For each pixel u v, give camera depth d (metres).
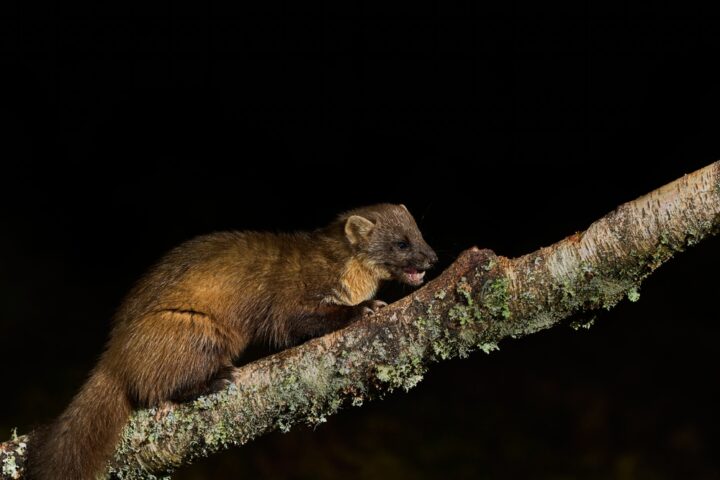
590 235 3.57
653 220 3.44
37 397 11.04
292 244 5.45
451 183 15.34
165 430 4.17
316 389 3.91
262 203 15.45
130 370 4.44
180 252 5.04
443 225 15.10
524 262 3.69
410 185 15.41
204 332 4.70
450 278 3.80
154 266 5.02
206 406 4.11
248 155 15.80
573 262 3.58
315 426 4.02
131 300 4.84
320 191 15.59
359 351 3.86
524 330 3.72
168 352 4.51
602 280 3.56
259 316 5.13
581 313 3.69
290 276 5.28
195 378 4.45
